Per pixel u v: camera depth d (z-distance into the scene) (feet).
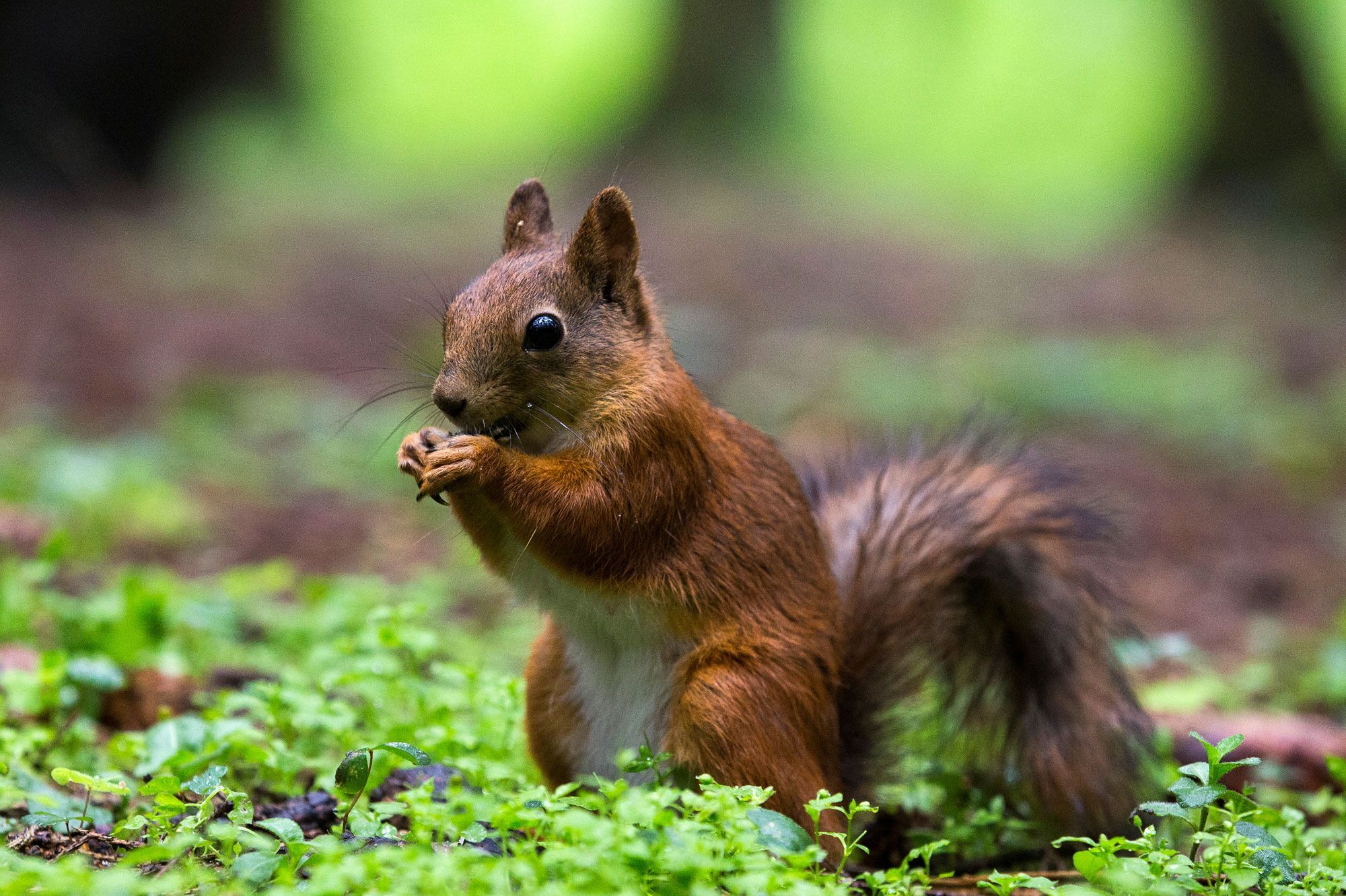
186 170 114.73
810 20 172.14
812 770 21.18
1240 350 84.58
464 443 20.44
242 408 61.11
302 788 23.75
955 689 25.21
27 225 89.20
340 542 47.29
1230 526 54.85
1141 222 125.08
